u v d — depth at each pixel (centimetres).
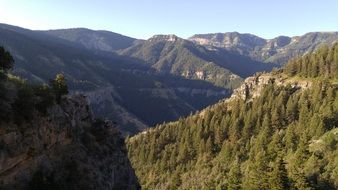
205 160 19838
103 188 6812
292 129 16612
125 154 8519
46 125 6034
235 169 13050
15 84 5856
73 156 6569
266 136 18112
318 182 10612
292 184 10388
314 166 11438
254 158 16012
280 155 14512
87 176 6538
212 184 14588
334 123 16238
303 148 12488
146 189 19325
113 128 8444
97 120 8081
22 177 5438
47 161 5966
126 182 8031
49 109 6206
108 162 7488
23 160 5497
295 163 12238
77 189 6225
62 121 6494
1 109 5216
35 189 5484
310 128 16025
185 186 17350
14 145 5331
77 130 7050
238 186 12144
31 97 5847
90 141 7338
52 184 5728
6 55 6028
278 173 10394
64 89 6825
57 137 6300
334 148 12750
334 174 10750
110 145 7950
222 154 19088
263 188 10756
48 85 6738
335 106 17388
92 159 7006
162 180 19638
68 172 6256
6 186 5169
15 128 5397
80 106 7569
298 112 19700
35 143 5725
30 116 5691
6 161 5194
